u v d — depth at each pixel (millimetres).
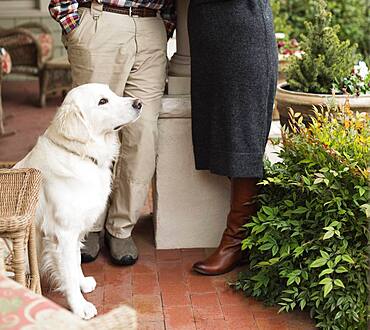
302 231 3150
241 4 3238
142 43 3484
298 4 7746
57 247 3117
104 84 3334
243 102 3299
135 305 3291
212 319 3170
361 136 3131
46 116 6953
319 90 4059
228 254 3578
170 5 3641
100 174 3180
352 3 7625
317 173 3076
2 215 2463
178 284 3492
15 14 8508
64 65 7227
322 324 3027
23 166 3168
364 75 4043
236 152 3340
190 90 3604
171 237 3867
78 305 3125
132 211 3680
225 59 3266
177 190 3793
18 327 1521
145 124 3549
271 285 3281
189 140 3711
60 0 3350
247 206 3520
